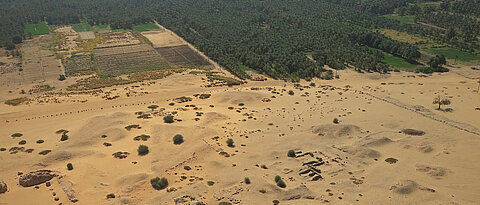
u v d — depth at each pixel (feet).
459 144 504.02
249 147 515.50
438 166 446.60
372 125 573.74
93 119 611.47
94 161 476.54
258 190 398.83
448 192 394.11
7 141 554.87
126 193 404.57
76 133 570.87
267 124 596.29
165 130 558.97
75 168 456.86
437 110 629.92
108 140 542.98
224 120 611.06
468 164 453.99
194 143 516.73
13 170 465.88
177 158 478.18
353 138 533.96
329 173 437.99
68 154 492.95
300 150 498.69
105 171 453.58
